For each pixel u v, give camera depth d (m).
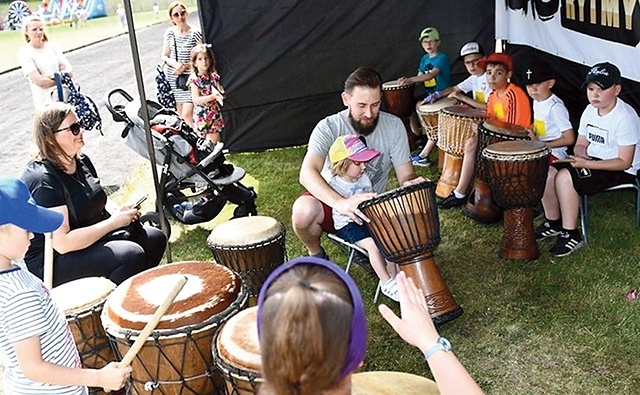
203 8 6.34
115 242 3.41
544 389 2.94
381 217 3.34
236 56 6.52
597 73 3.94
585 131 4.19
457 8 6.61
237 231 3.56
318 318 1.12
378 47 6.62
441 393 1.53
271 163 6.46
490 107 4.87
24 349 1.97
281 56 6.56
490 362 3.16
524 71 4.68
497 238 4.45
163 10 29.03
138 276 2.72
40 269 3.20
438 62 6.20
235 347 2.21
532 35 6.04
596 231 4.33
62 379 2.04
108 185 6.36
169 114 4.95
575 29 5.27
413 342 1.59
